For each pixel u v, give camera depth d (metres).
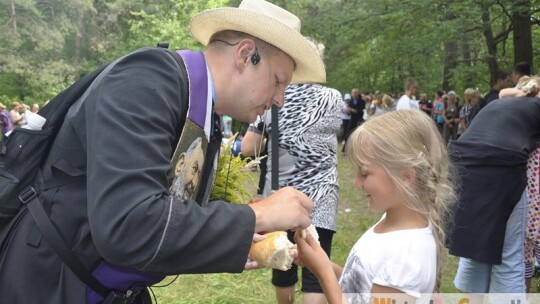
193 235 1.30
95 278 1.51
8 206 1.53
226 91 1.63
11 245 1.52
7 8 22.38
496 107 3.30
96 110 1.35
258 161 2.11
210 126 1.59
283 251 1.59
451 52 15.52
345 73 19.83
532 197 3.33
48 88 22.27
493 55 12.07
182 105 1.47
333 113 3.12
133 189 1.26
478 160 3.13
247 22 1.58
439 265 1.92
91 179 1.29
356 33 11.77
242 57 1.61
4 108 14.94
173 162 1.49
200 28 1.76
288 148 3.07
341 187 8.73
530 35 10.51
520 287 3.22
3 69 21.62
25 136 1.50
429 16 10.36
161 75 1.42
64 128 1.49
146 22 19.72
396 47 11.09
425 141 1.91
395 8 10.38
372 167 1.90
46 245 1.48
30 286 1.49
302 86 3.06
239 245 1.38
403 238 1.85
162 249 1.27
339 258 4.90
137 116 1.32
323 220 3.09
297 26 1.84
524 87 3.44
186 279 4.36
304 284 3.10
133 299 1.62
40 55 22.70
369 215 6.70
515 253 3.21
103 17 24.12
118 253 1.27
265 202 1.55
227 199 2.01
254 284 4.29
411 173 1.86
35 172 1.53
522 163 3.11
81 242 1.47
